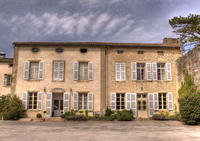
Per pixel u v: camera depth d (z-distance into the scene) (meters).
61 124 12.20
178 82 15.60
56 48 15.73
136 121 13.92
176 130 10.06
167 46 16.14
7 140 7.61
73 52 15.75
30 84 15.23
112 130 10.06
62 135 8.63
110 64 15.78
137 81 15.77
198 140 7.72
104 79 15.50
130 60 15.97
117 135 8.71
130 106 15.41
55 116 15.30
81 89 15.31
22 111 14.67
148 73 15.91
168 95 15.77
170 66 16.14
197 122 11.74
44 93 15.14
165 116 14.64
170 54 16.36
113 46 15.95
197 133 9.18
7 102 15.48
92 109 15.03
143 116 15.54
